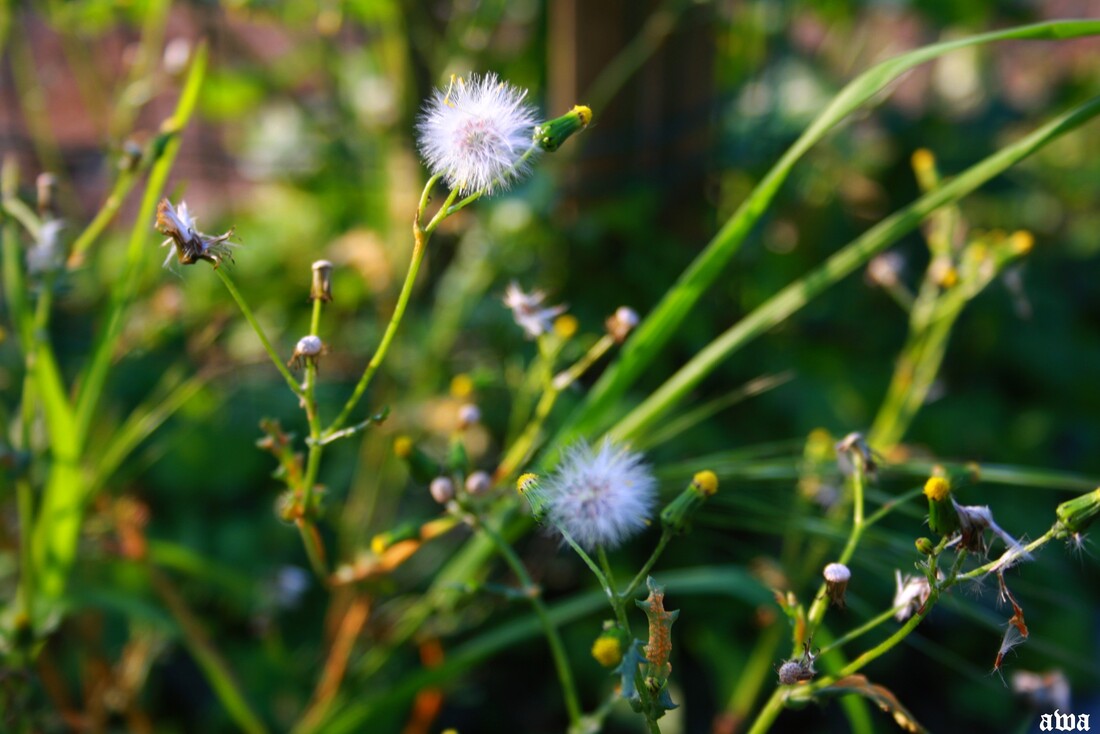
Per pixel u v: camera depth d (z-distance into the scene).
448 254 0.51
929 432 0.55
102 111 0.51
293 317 0.52
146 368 0.50
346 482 0.47
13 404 0.47
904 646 0.49
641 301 0.50
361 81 0.54
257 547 0.47
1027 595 0.49
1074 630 0.48
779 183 0.31
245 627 0.46
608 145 0.49
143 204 0.33
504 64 0.55
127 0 0.43
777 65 0.61
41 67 0.67
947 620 0.48
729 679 0.44
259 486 0.50
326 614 0.46
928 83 0.69
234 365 0.44
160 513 0.48
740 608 0.47
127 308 0.34
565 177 0.50
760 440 0.50
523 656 0.47
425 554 0.45
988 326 0.60
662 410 0.33
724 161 0.55
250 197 0.64
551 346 0.36
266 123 0.57
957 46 0.29
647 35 0.48
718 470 0.34
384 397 0.47
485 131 0.24
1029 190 0.68
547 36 0.54
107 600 0.35
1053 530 0.24
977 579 0.25
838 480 0.36
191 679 0.45
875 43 0.71
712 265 0.32
